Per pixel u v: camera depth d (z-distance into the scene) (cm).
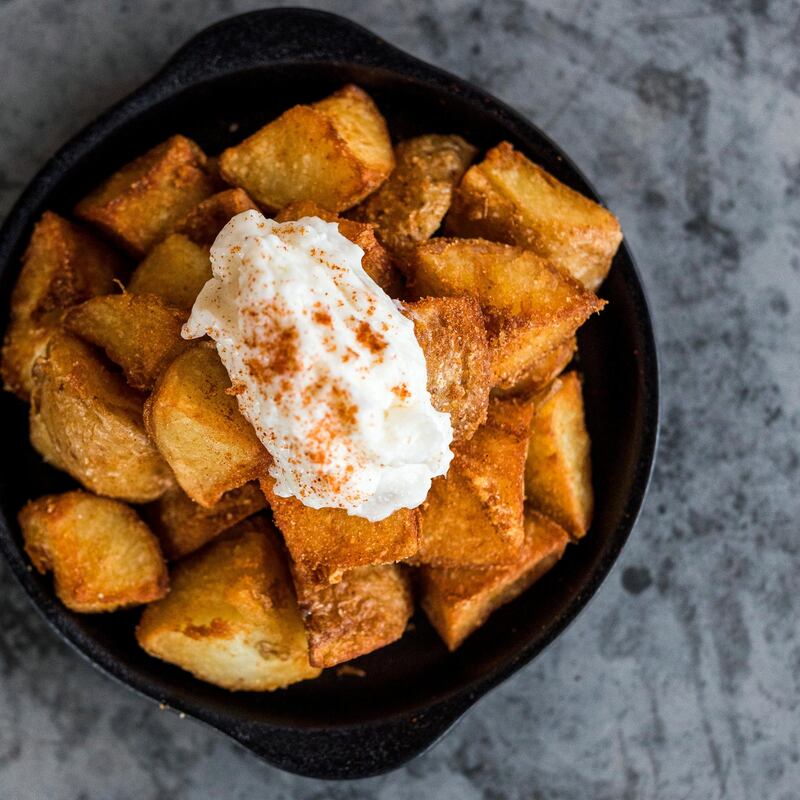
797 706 49
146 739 48
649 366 45
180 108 45
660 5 49
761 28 49
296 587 44
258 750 45
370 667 46
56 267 44
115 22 48
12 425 45
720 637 49
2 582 47
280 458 40
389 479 41
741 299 49
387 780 48
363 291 40
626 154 49
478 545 44
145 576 44
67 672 48
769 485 49
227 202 43
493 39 49
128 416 42
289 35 44
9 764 47
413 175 44
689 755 49
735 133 49
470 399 42
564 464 45
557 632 45
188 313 43
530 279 43
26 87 47
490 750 49
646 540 49
